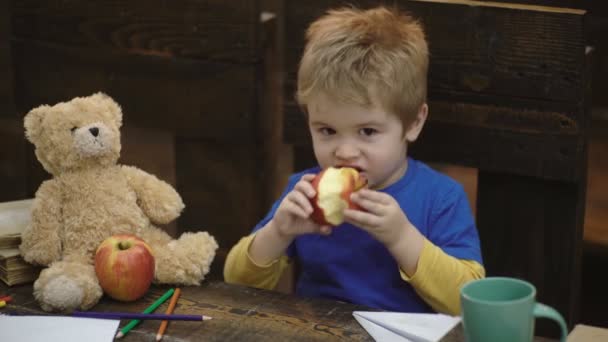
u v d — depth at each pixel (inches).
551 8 78.5
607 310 105.2
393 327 59.1
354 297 73.5
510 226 86.7
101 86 101.6
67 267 64.6
